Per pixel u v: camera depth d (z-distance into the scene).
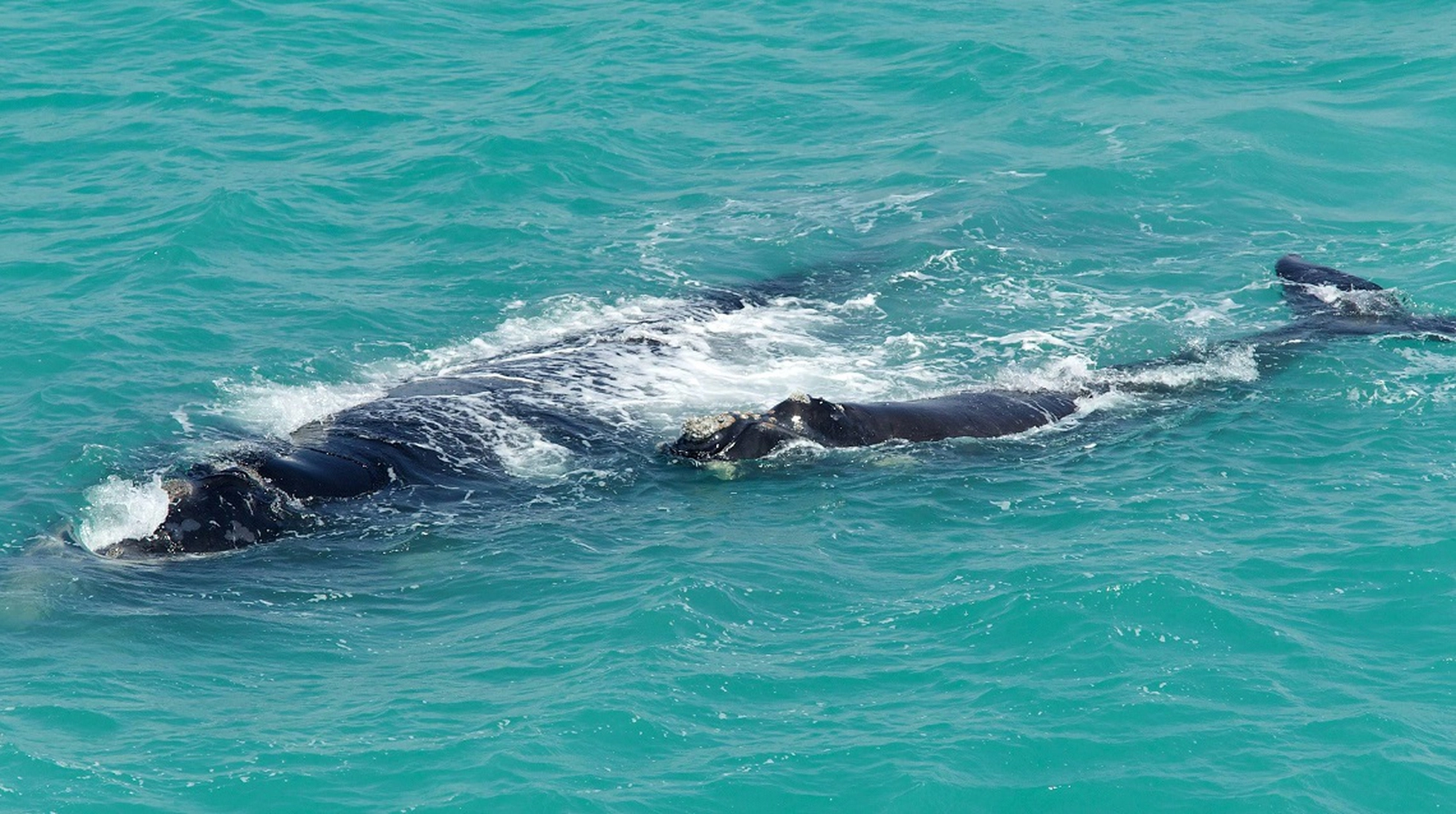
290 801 39.59
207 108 103.06
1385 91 101.75
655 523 56.50
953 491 58.16
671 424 65.25
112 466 61.06
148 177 91.69
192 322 74.56
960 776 40.56
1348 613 48.16
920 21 121.25
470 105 104.44
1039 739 42.06
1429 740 41.75
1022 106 103.81
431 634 49.25
